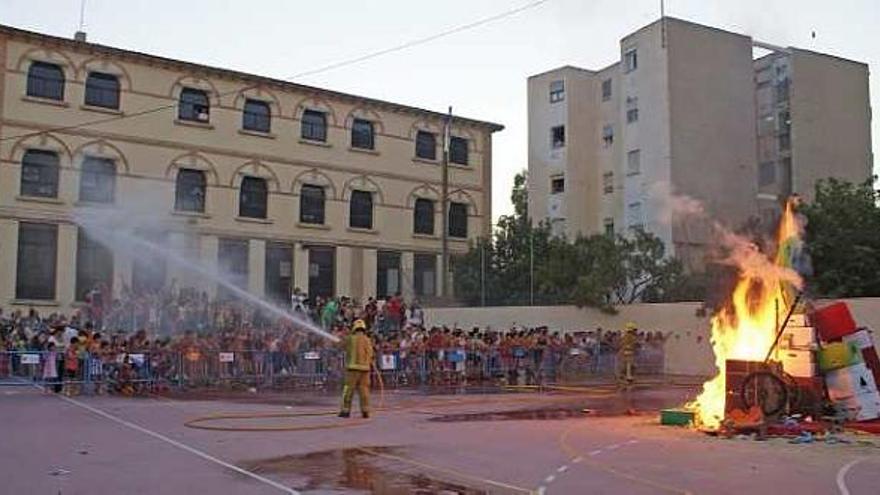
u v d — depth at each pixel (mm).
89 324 27391
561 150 53562
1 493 9438
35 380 24297
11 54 36344
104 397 21781
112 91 38719
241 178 41656
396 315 34000
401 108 46812
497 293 40969
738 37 49094
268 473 10844
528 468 11305
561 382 29328
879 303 26969
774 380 15570
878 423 15445
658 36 47312
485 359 28891
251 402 20750
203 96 41125
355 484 10141
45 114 36906
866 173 52656
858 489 10031
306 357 26359
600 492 9742
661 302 35156
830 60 52406
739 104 48656
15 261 35781
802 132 50750
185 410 18500
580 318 35375
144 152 39062
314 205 44062
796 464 11812
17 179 36125
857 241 34625
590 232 52750
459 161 49281
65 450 12555
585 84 54062
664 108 46688
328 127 44531
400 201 46562
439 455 12398
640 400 22297
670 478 10648
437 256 47469
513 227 42281
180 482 10172
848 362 15859
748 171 48312
